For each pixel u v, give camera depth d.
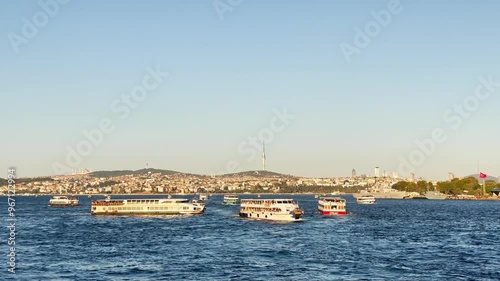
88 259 116.12
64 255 122.25
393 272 100.06
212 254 121.69
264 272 100.12
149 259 115.31
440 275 97.44
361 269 102.94
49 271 102.81
